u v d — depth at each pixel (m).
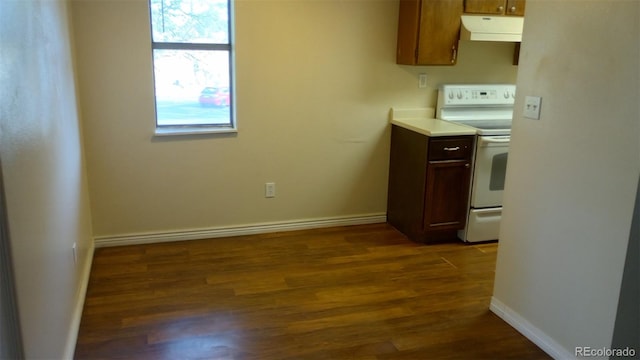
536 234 2.41
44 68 2.01
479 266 3.37
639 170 1.87
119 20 3.23
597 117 2.03
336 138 3.94
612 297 2.02
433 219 3.69
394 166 4.05
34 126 1.75
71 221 2.54
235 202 3.80
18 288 1.40
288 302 2.82
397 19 3.85
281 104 3.72
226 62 3.62
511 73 4.28
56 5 2.46
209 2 3.48
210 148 3.63
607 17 1.95
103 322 2.55
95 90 3.29
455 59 3.79
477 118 4.15
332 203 4.07
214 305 2.76
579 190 2.14
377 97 3.96
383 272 3.25
